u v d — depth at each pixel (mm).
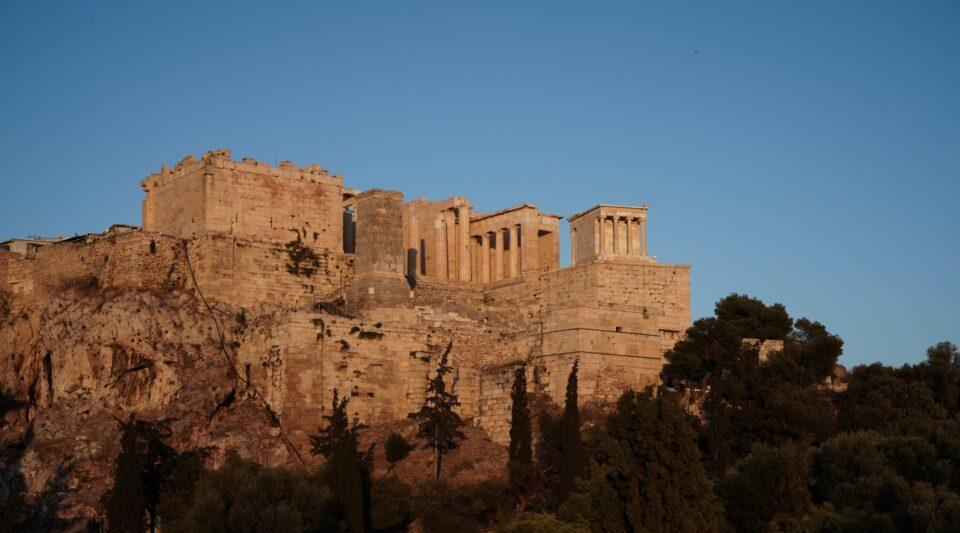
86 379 154125
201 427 149125
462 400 155500
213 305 159500
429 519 134625
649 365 149750
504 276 182875
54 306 161500
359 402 151250
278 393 149375
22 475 145000
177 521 129000
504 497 135375
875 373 152125
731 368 145375
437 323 158375
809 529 120625
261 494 130500
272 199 166000
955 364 155250
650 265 167875
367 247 161125
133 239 161125
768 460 129000
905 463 130125
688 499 124125
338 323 151625
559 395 147375
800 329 164250
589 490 126188
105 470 146125
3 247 196250
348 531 132625
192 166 165375
